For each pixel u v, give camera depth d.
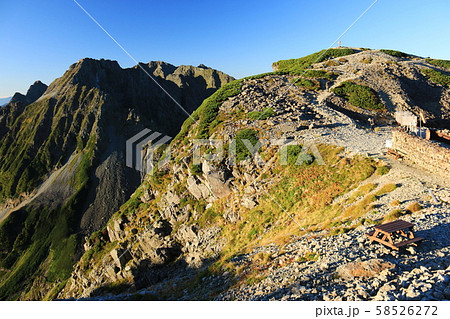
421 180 22.89
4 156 199.62
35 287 113.69
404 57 90.25
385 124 51.50
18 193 177.00
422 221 16.41
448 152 22.67
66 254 127.50
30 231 142.38
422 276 10.52
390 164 27.52
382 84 67.88
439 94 68.75
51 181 177.38
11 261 131.62
